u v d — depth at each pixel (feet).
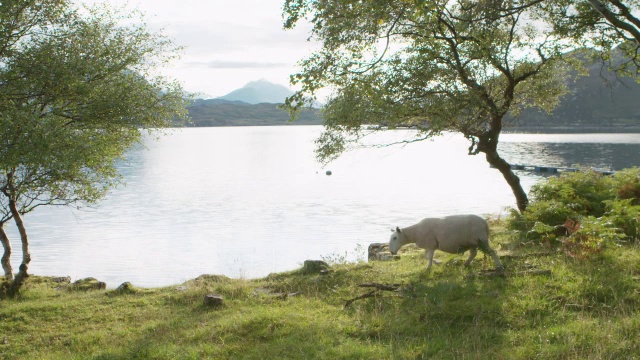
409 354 26.48
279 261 87.92
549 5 58.13
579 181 54.29
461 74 55.06
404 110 52.95
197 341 31.01
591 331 26.63
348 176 252.42
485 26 52.01
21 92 43.68
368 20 42.80
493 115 58.85
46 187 47.52
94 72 46.03
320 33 44.24
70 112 46.34
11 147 38.78
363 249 93.97
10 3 41.34
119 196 191.62
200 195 192.54
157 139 53.72
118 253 99.71
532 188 55.36
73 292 45.34
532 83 64.08
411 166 300.20
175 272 82.99
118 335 33.45
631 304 29.43
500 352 25.72
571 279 33.53
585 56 62.69
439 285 34.94
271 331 31.14
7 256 47.55
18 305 40.27
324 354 27.43
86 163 44.62
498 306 30.81
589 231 39.47
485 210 135.54
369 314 32.42
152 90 50.08
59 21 46.39
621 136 585.63
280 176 260.83
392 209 146.41
